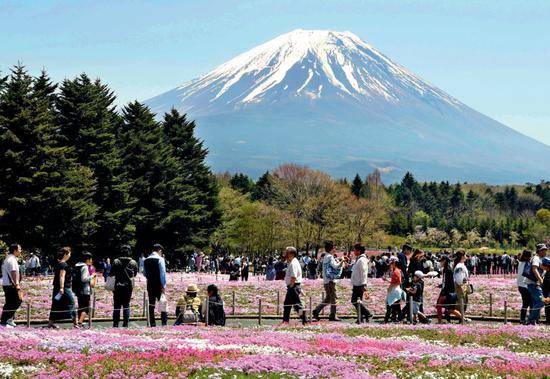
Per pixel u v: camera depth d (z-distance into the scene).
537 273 29.67
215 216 98.31
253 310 38.22
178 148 98.31
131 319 33.62
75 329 24.59
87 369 17.25
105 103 85.38
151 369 17.41
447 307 32.12
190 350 19.69
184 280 55.91
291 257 28.77
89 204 69.50
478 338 24.72
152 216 81.62
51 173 65.75
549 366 19.33
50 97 82.31
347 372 17.56
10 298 25.48
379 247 131.75
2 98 67.81
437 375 17.94
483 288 49.31
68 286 25.72
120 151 82.25
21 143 65.81
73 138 75.81
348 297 43.44
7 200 65.06
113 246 75.19
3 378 16.33
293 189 120.50
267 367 17.70
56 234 66.56
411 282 30.67
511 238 180.62
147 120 87.75
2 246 64.12
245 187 170.50
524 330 26.66
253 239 114.50
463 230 191.88
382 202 164.00
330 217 115.25
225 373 17.16
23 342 20.03
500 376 17.95
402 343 22.62
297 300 28.56
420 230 183.62
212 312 28.17
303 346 21.17
